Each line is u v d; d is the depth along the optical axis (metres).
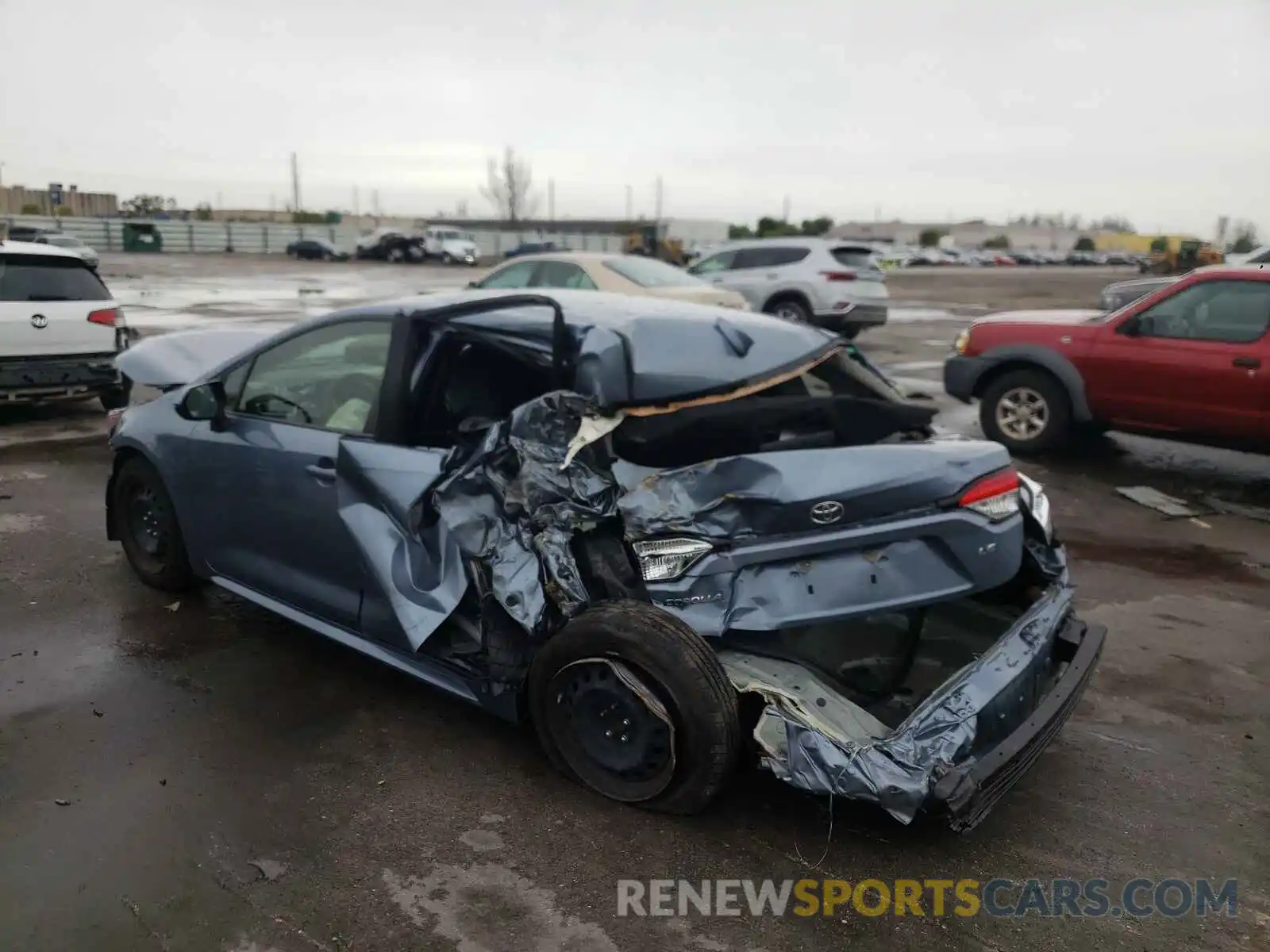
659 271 11.84
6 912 2.59
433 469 3.38
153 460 4.52
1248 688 4.13
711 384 3.49
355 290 26.12
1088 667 3.35
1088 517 6.64
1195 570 5.62
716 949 2.54
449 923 2.60
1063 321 8.19
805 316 15.75
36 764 3.29
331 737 3.52
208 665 4.06
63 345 8.48
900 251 71.69
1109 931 2.65
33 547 5.39
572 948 2.53
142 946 2.48
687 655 2.82
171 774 3.25
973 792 2.59
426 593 3.30
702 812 3.09
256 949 2.48
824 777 2.67
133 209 69.19
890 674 3.46
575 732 3.13
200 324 15.79
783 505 3.00
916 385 11.84
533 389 3.81
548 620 3.11
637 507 3.06
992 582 3.27
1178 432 7.64
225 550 4.29
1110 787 3.36
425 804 3.13
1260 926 2.69
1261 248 16.19
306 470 3.77
